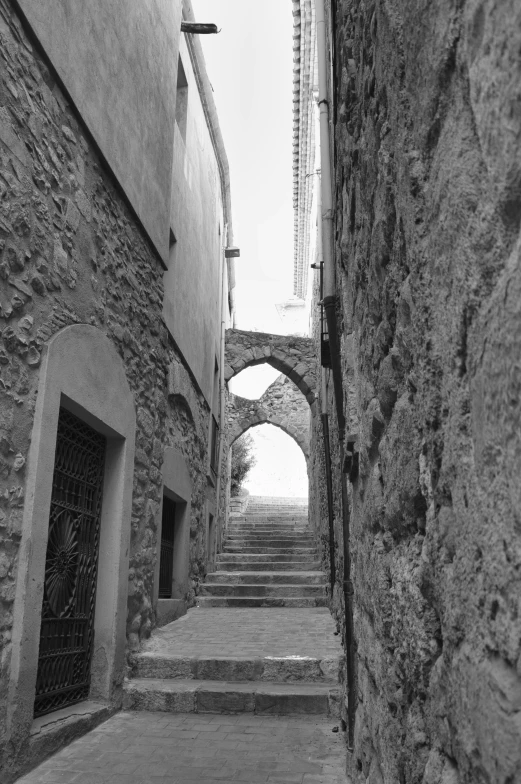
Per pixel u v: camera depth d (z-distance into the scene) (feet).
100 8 12.85
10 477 8.83
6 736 8.55
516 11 1.87
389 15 4.02
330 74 13.84
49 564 10.88
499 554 2.15
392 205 4.49
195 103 25.44
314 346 39.17
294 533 41.63
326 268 11.96
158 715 12.85
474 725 2.43
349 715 9.37
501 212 2.09
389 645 4.93
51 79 10.55
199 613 22.38
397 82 3.84
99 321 12.50
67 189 11.06
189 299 23.38
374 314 5.84
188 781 9.16
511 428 2.01
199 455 26.04
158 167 17.13
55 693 11.07
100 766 9.61
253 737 11.43
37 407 9.57
